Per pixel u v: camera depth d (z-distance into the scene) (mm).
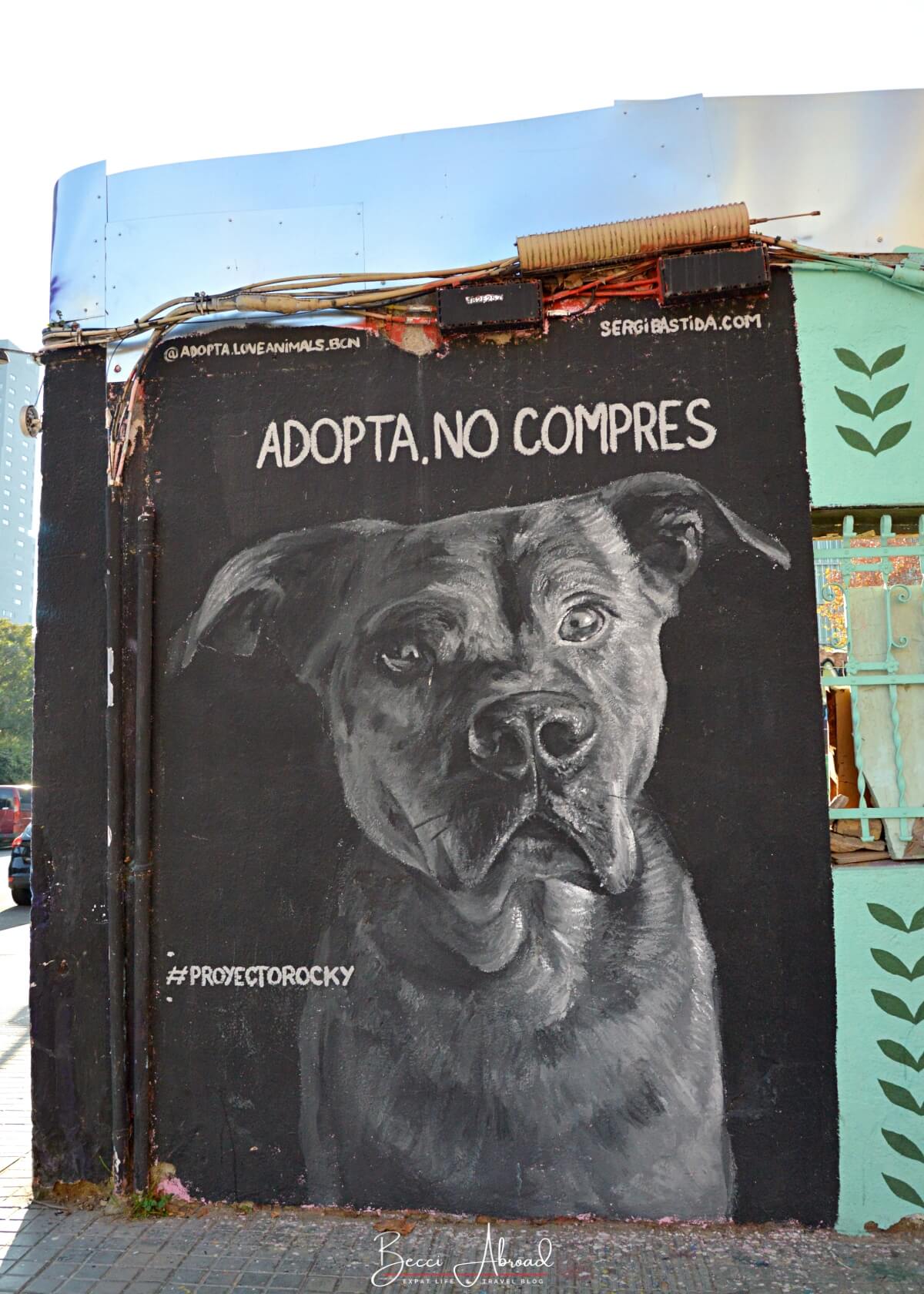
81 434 4160
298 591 3971
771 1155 3586
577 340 3902
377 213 3996
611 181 3895
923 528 3854
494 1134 3689
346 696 3910
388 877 3822
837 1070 3598
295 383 4031
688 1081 3633
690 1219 3594
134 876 3896
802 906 3646
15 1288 3271
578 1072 3674
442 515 3928
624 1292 3184
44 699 4082
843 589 3855
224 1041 3840
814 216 3805
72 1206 3854
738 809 3699
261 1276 3316
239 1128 3811
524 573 3873
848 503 3773
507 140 3959
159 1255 3469
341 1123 3764
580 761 3775
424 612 3908
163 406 4086
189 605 4004
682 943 3674
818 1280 3240
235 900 3875
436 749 3848
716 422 3828
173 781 3945
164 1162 3838
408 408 3975
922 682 3803
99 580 4094
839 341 3811
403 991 3775
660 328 3869
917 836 3754
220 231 4082
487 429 3928
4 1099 5383
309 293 4004
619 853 3730
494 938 3752
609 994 3686
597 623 3824
